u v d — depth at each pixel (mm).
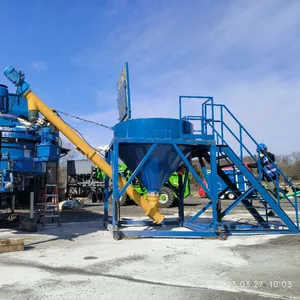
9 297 5125
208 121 10953
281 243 9422
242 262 7227
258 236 10586
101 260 7395
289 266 6895
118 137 10672
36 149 11234
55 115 11281
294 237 10391
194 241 9711
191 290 5449
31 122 11039
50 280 5961
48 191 21391
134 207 23344
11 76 10828
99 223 13859
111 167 11484
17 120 11383
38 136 11234
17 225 13070
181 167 13172
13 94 12492
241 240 9898
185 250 8445
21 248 8391
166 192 22656
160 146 10703
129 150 11016
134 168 11477
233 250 8453
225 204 26109
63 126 11258
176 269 6668
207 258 7590
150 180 11250
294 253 8094
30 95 11023
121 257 7676
